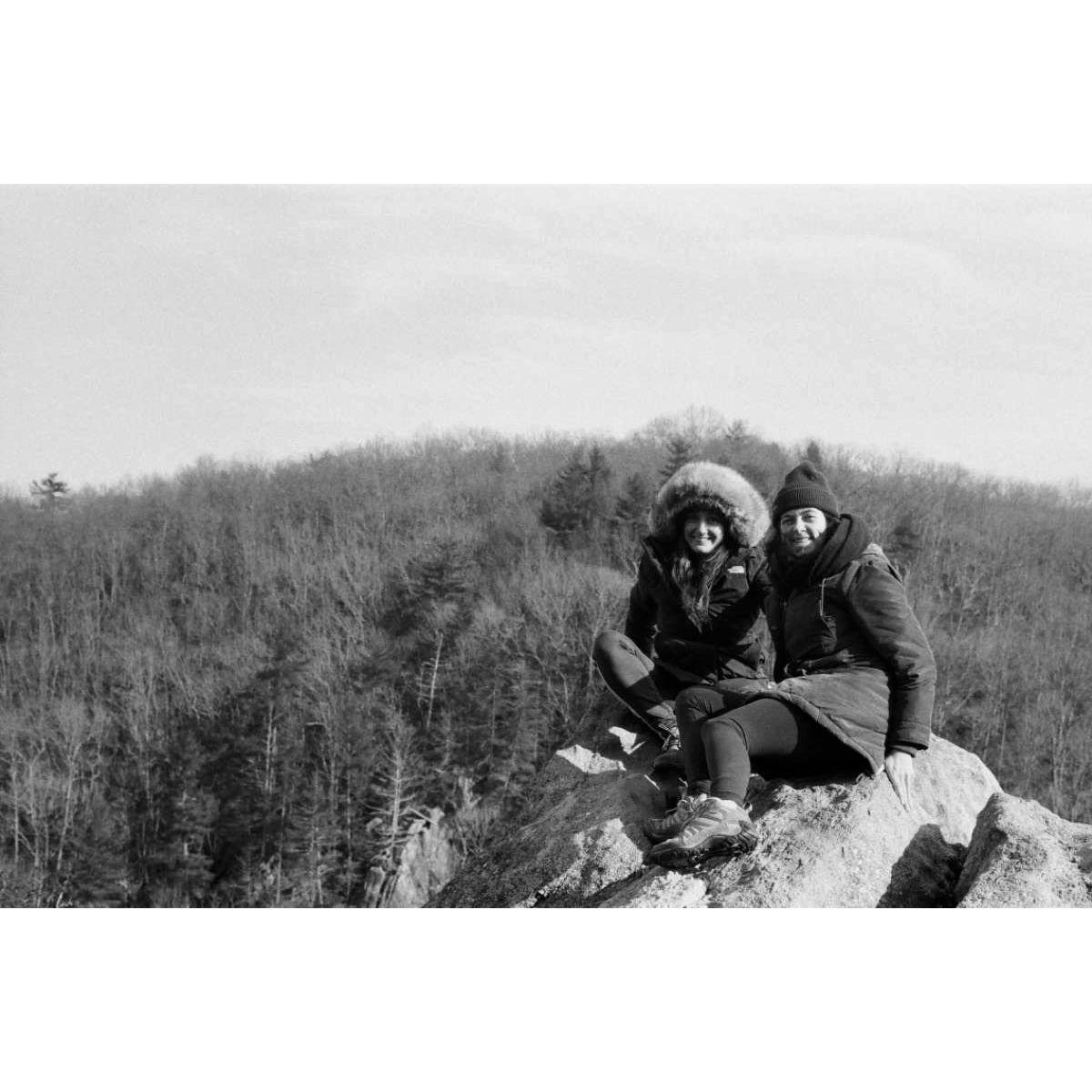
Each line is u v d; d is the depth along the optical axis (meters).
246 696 45.28
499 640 48.41
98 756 45.84
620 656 4.93
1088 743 40.53
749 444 51.72
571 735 5.16
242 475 62.19
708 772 3.97
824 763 4.16
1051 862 3.81
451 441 66.25
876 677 4.11
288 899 39.34
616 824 4.46
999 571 46.56
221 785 42.41
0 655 52.28
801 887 3.86
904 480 50.44
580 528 55.03
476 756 42.28
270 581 55.44
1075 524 49.44
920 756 4.54
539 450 65.19
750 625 4.88
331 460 63.62
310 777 42.16
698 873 4.03
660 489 4.93
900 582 4.17
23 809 42.84
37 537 57.59
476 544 56.59
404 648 49.50
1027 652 43.53
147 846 41.81
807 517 4.28
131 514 60.12
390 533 58.16
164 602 55.59
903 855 4.04
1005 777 40.69
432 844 40.06
